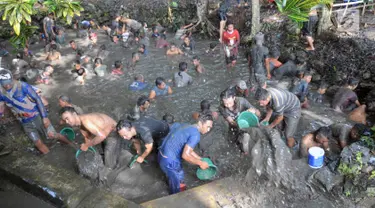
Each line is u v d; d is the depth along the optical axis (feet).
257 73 24.76
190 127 14.11
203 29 36.45
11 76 16.48
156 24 39.47
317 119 19.69
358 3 30.66
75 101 23.97
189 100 23.08
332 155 15.79
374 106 19.39
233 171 15.57
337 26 28.14
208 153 16.90
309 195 13.75
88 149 16.22
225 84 25.16
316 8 27.71
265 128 16.31
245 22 34.45
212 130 18.30
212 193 13.57
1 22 38.91
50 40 36.19
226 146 17.24
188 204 12.91
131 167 16.22
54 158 17.53
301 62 24.61
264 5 36.86
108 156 16.30
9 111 20.92
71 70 29.07
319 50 26.21
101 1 45.14
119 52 33.35
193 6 39.68
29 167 14.83
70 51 34.50
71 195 13.03
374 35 25.94
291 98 16.31
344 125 16.47
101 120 16.33
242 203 13.20
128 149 18.08
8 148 16.65
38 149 18.03
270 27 31.60
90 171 15.66
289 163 14.84
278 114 16.42
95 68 27.63
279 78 24.62
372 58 22.76
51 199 13.34
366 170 13.42
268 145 15.33
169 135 14.46
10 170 14.67
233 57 28.22
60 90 25.67
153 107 22.33
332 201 13.35
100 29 41.88
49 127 17.92
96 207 12.39
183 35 36.35
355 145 14.23
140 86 25.12
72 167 16.70
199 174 15.20
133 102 23.38
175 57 31.04
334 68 23.36
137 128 15.44
